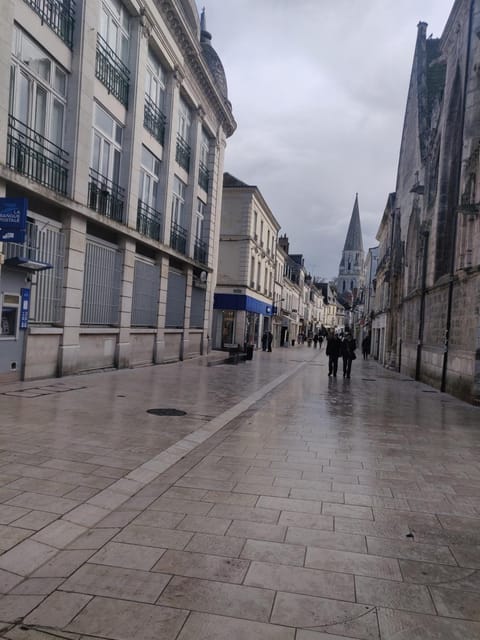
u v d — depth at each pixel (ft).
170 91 61.41
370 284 173.68
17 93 35.24
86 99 41.81
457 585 11.04
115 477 17.20
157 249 59.41
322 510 15.26
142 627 9.08
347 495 16.75
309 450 22.82
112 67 47.55
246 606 9.86
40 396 31.94
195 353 80.18
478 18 45.96
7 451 19.36
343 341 64.23
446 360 50.80
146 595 10.15
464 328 44.91
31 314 37.63
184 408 31.86
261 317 138.62
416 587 10.88
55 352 40.29
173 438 23.43
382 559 12.15
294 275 207.31
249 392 42.14
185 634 8.91
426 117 70.64
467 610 10.05
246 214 113.19
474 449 24.57
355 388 51.42
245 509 15.08
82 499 15.01
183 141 69.67
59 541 12.38
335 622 9.45
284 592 10.44
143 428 25.09
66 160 40.63
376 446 24.29
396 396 46.01
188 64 65.62
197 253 78.07
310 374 65.72
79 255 42.19
